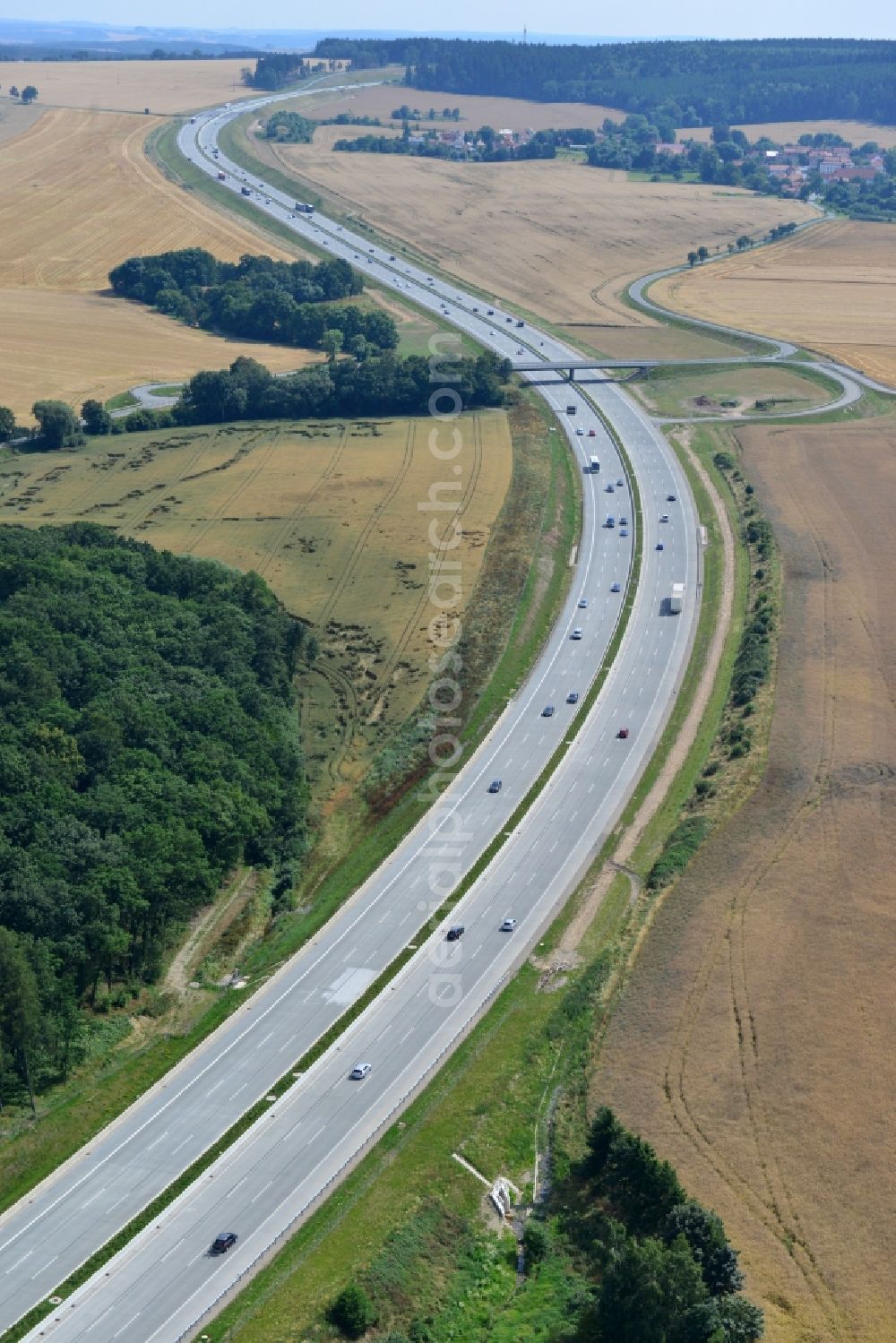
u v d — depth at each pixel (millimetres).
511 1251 145500
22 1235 145750
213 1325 134000
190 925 198625
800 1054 166250
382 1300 136875
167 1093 166750
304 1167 154500
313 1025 178000
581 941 192375
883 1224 143125
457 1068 169250
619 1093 162625
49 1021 164875
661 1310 129625
